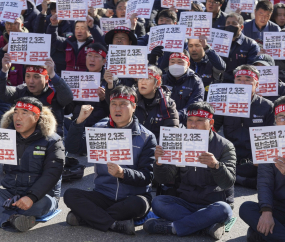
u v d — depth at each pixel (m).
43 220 4.43
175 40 6.27
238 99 5.49
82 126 4.49
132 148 4.43
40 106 4.30
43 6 7.98
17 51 5.50
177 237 4.15
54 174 4.27
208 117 4.20
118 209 4.25
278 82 6.75
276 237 3.86
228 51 7.20
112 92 4.45
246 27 9.09
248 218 3.99
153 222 4.18
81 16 7.49
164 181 4.27
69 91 5.54
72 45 7.65
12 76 6.93
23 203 4.03
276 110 4.14
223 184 4.09
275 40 7.09
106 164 4.43
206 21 6.75
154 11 9.95
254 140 3.92
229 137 5.85
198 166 4.01
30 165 4.32
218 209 4.08
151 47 6.40
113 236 4.17
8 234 4.18
